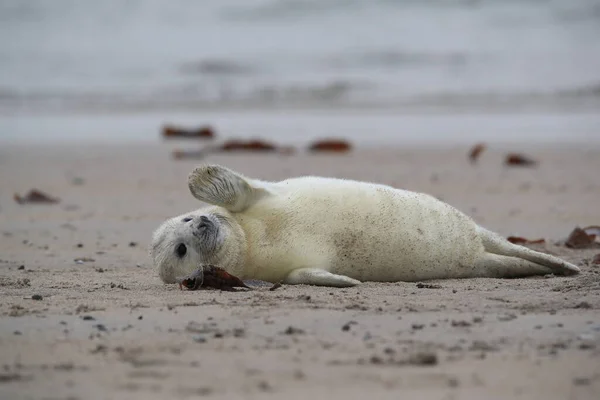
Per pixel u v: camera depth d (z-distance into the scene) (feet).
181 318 74.23
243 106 362.94
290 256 89.86
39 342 67.00
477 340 67.05
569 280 92.89
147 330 70.49
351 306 78.23
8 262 110.22
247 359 62.34
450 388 56.18
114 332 69.87
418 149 249.55
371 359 61.82
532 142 258.57
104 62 444.96
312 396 54.54
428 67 413.39
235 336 68.39
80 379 58.18
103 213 153.28
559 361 61.77
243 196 90.27
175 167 217.15
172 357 62.90
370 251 91.45
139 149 256.93
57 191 181.06
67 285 92.48
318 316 74.64
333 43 463.01
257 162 223.30
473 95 361.10
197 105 366.02
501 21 473.67
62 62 444.96
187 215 92.99
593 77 377.91
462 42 445.78
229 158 233.76
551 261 96.02
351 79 398.62
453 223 95.50
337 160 227.20
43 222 143.95
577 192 173.17
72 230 136.26
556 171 204.54
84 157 239.50
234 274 90.02
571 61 405.18
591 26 456.45
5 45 474.08
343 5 522.47
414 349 64.69
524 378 58.13
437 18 487.61
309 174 199.31
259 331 69.82
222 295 84.23
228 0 551.18
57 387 56.59
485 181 189.98
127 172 209.15
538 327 70.85
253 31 494.59
